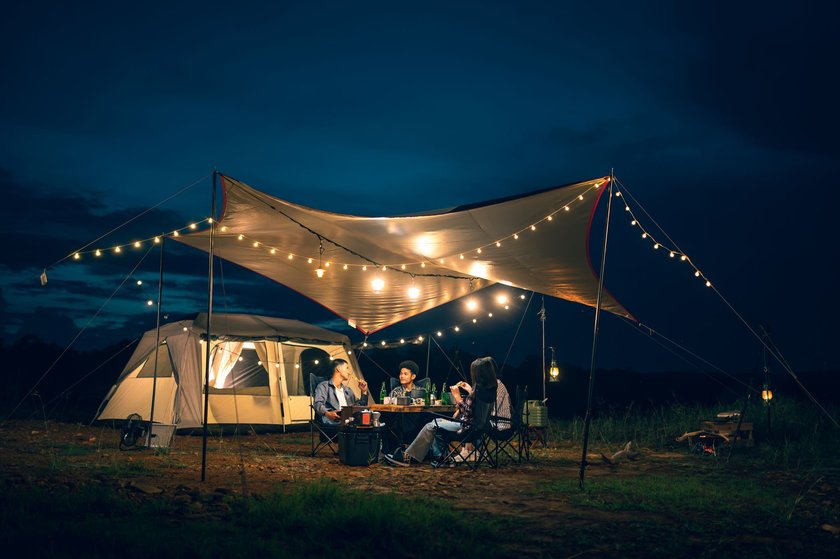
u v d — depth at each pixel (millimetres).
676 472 7730
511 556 4191
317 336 12594
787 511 5480
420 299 13227
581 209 8422
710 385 21609
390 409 8242
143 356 11828
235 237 10023
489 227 8984
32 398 15930
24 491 5305
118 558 3955
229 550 4082
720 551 4336
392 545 4301
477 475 7273
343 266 11570
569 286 10352
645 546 4438
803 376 17578
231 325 11773
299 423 12094
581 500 5844
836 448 9562
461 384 8297
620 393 21172
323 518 4668
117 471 6684
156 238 9492
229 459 8102
